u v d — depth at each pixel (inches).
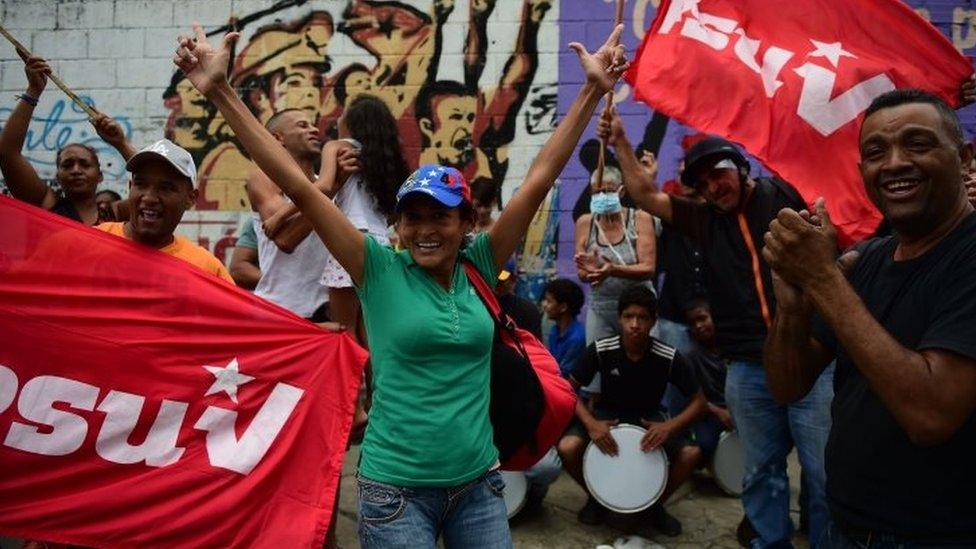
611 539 167.6
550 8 258.5
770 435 145.1
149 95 264.5
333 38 262.2
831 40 146.7
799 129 142.7
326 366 115.8
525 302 183.2
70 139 264.5
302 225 134.6
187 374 111.2
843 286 68.0
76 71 264.7
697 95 149.7
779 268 70.9
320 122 263.3
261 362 113.7
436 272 97.0
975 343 64.0
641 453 168.7
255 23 262.4
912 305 72.6
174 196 115.6
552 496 192.2
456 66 260.5
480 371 96.3
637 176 156.6
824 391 134.7
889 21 145.7
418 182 94.9
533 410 101.0
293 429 112.5
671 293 204.1
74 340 108.3
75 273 110.0
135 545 105.0
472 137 260.8
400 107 261.7
